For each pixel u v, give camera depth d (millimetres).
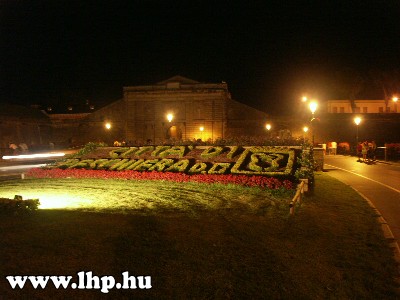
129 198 16031
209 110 67875
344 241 9586
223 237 9766
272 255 8586
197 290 6949
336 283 7305
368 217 12023
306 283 7305
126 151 27219
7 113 66812
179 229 10406
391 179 21234
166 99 69188
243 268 7844
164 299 6660
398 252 8812
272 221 11453
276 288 7074
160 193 16922
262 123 65938
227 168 20922
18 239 9102
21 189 20000
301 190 15039
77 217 11633
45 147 65188
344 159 34375
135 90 70062
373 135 58531
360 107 67500
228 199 15000
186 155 24453
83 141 71688
